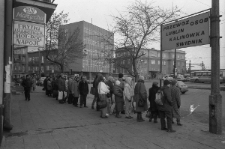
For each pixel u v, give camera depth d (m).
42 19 7.38
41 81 35.31
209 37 6.29
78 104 12.50
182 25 7.15
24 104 11.99
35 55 61.06
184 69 73.44
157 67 64.75
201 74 47.16
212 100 6.17
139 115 7.78
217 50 6.16
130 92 8.37
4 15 6.12
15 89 21.53
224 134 6.11
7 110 6.06
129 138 5.68
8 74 6.04
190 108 11.60
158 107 6.55
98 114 9.10
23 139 5.45
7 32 6.25
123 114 9.30
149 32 10.02
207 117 8.99
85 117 8.41
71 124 7.18
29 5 7.88
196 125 7.33
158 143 5.27
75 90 11.23
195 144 5.20
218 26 6.18
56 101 13.63
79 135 5.90
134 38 10.07
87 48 43.81
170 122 6.28
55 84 14.25
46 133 6.05
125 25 10.05
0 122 4.89
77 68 52.78
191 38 6.84
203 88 27.97
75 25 43.09
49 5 8.16
